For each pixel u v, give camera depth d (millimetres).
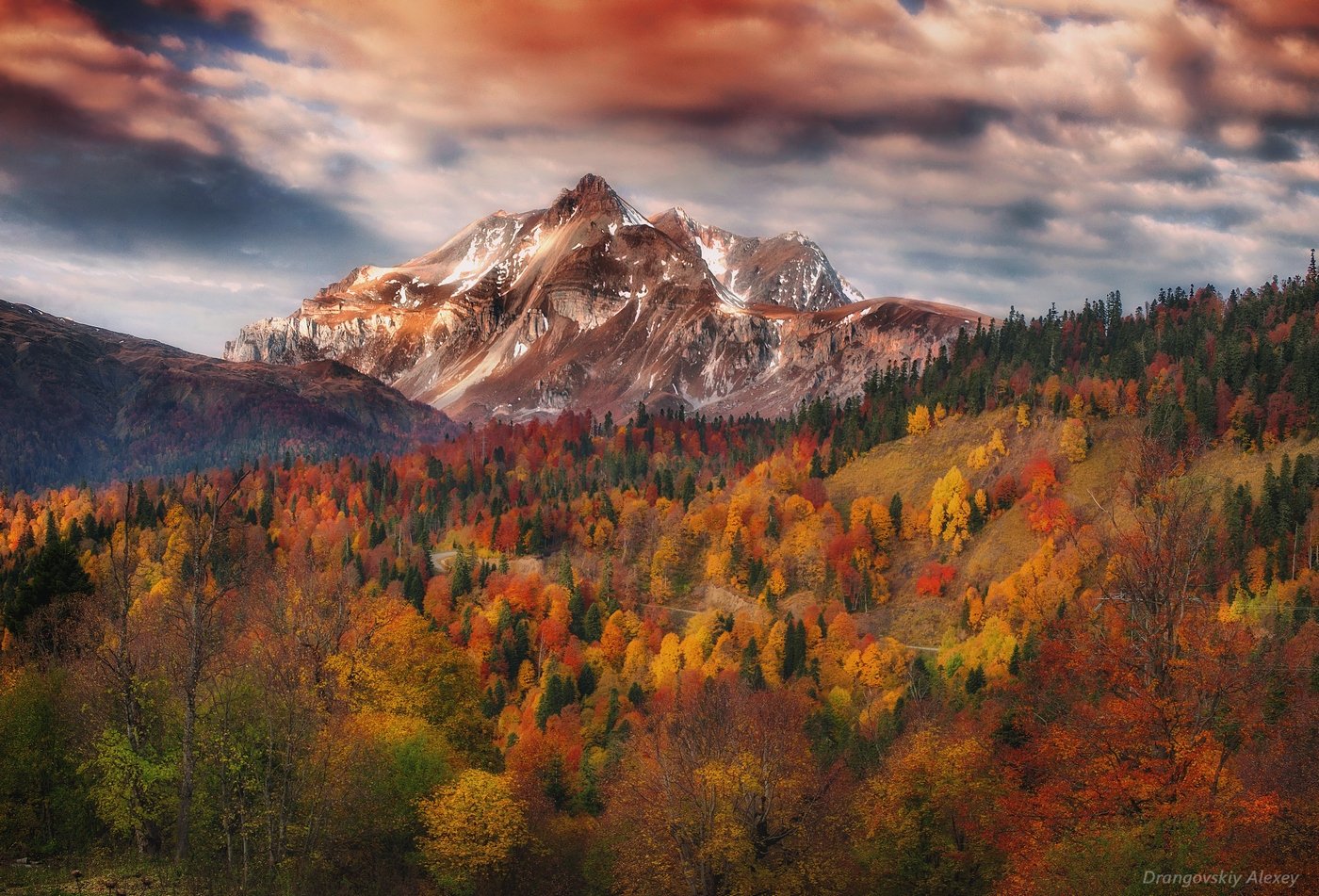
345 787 51219
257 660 57719
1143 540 44562
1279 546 167875
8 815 51844
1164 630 42750
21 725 54125
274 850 48562
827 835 58938
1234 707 43906
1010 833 46719
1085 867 39000
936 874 55125
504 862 57812
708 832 55562
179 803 49406
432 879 54656
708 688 124500
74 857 49969
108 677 52156
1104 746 42531
